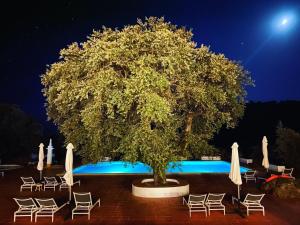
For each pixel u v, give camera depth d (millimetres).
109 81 11023
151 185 13844
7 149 29844
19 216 10711
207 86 13125
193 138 13289
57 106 13211
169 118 12352
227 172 20547
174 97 12656
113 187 16000
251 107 35812
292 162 21109
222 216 10344
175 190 13375
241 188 15148
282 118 34594
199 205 11664
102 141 13172
